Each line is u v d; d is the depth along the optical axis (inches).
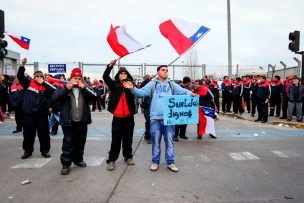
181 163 277.0
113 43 254.5
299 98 545.6
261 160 288.2
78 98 251.4
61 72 940.6
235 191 206.1
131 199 191.8
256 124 549.3
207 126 397.7
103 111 837.8
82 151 263.7
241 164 274.2
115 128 257.4
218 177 236.2
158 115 254.2
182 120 253.4
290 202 188.1
